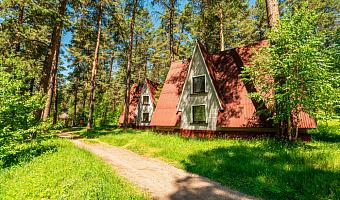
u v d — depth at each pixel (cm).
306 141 1014
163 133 1662
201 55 1520
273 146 846
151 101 2705
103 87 3912
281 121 919
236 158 729
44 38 2402
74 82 4116
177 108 1584
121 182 545
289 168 576
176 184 550
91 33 2283
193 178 604
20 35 1418
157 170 701
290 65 775
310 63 742
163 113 1686
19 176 528
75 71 3706
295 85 746
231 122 1237
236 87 1373
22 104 767
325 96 756
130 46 2222
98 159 813
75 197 407
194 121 1486
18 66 809
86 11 2184
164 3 2028
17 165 640
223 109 1328
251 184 510
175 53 3712
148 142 1200
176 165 760
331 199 384
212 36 3042
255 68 938
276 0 1047
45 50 1595
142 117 2742
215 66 1620
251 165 628
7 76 748
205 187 523
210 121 1377
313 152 732
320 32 779
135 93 3145
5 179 508
